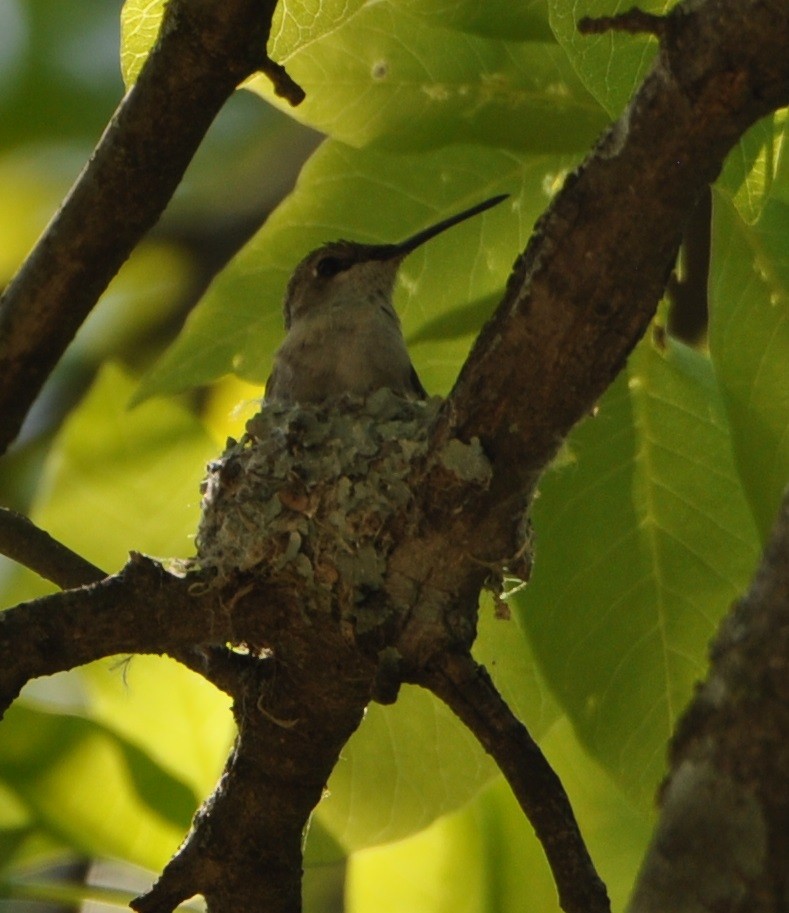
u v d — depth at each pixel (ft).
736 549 25.45
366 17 24.26
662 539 25.64
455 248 26.68
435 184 26.25
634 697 25.16
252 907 20.98
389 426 22.88
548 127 25.07
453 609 19.62
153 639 19.03
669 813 9.70
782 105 15.78
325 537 20.01
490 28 22.97
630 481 25.86
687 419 25.93
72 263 21.50
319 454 22.12
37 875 29.25
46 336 22.07
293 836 20.88
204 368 26.23
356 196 26.27
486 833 29.48
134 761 26.61
